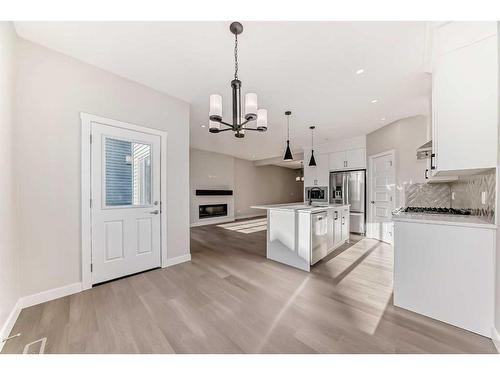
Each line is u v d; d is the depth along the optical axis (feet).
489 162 5.27
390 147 14.71
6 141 5.63
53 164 7.14
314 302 6.98
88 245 7.88
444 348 4.89
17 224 6.34
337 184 19.39
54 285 7.12
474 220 5.87
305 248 9.84
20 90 6.52
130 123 9.06
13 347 4.93
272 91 10.06
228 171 27.09
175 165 10.67
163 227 10.11
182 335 5.35
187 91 10.08
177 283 8.39
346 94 10.37
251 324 5.81
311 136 18.07
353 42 6.73
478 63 5.38
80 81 7.74
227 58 7.59
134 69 8.31
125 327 5.66
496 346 4.88
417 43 6.76
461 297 5.61
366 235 16.97
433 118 6.08
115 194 8.67
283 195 36.09
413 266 6.37
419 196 11.56
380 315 6.23
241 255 12.20
